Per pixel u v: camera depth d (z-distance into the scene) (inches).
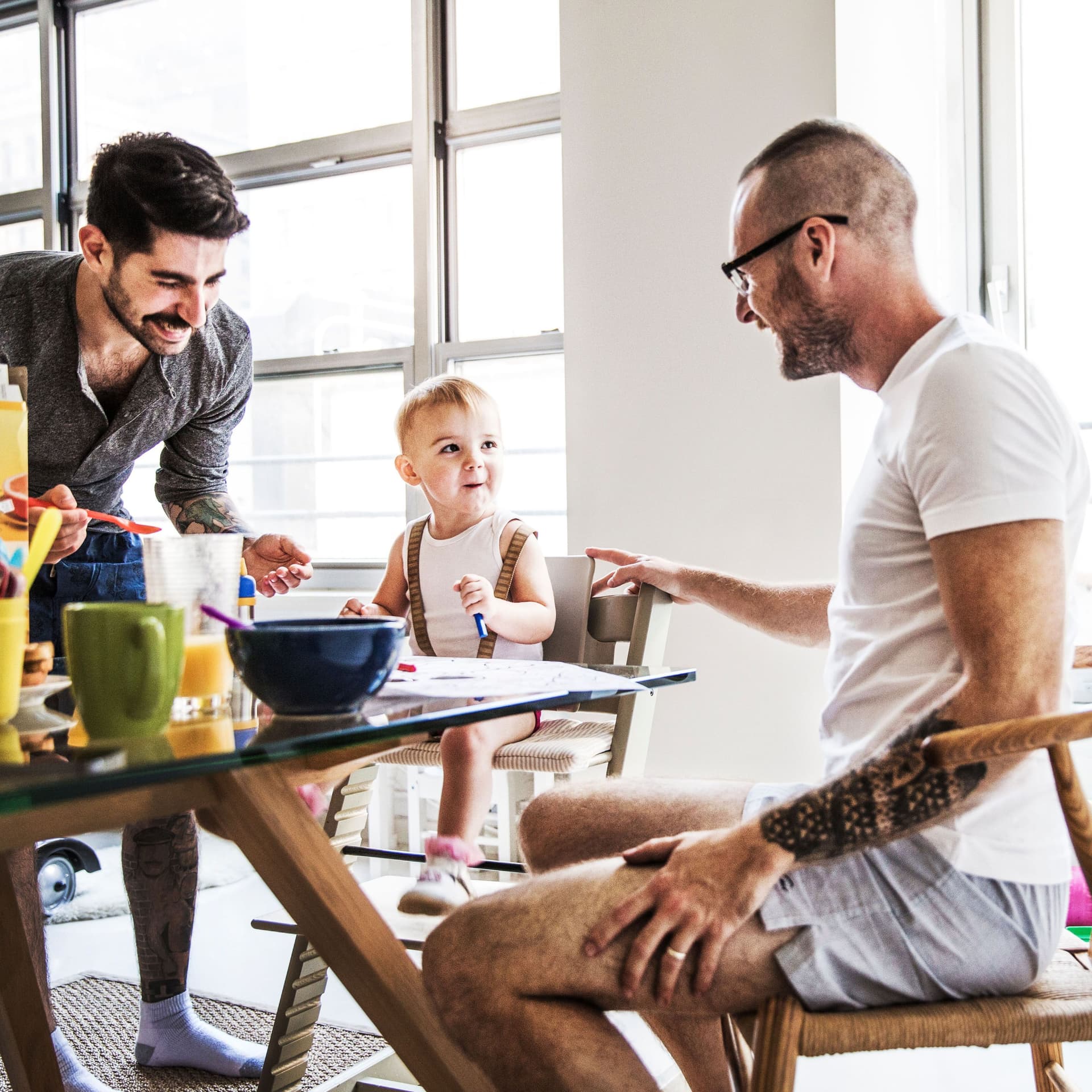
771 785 47.9
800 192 41.3
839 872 34.1
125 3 127.3
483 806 61.3
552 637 71.4
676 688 89.1
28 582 35.2
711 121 88.7
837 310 41.6
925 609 37.4
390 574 82.4
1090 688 89.2
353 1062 67.9
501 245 111.8
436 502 80.0
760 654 86.3
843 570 41.4
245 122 122.6
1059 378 94.6
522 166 110.3
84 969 86.0
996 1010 33.6
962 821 34.7
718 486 88.7
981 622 33.3
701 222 89.2
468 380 82.7
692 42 89.3
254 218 122.3
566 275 94.3
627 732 63.3
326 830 53.4
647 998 33.9
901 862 34.3
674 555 90.4
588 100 93.5
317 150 117.4
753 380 87.4
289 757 27.7
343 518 120.7
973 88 95.0
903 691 37.3
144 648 29.6
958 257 96.1
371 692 33.2
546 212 109.4
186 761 25.6
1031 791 36.0
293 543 63.4
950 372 35.7
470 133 111.2
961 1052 67.4
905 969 34.2
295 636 31.4
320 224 119.3
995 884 34.7
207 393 78.2
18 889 59.7
